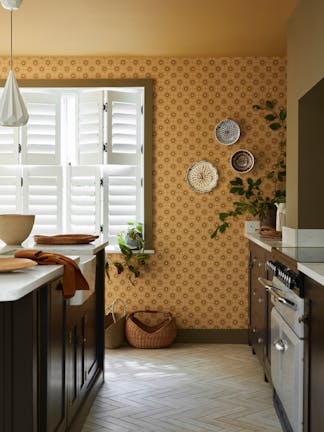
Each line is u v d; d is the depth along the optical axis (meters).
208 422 3.85
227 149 6.21
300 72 4.46
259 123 6.19
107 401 4.27
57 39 5.53
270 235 5.30
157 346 5.96
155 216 6.25
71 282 2.93
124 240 6.27
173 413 4.02
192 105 6.21
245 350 5.92
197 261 6.24
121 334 6.04
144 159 6.21
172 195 6.23
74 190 6.39
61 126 6.43
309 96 4.37
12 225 3.95
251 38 5.50
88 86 6.18
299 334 2.98
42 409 2.60
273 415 3.99
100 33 5.34
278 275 3.61
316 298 2.71
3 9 4.64
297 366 2.98
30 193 6.38
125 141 6.34
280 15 4.84
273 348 3.85
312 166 4.57
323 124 4.56
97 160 6.25
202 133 6.21
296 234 4.51
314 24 3.96
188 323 6.26
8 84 3.71
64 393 3.08
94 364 4.33
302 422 2.97
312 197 4.57
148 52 6.00
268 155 6.18
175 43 5.66
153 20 4.96
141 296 6.27
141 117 6.38
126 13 4.78
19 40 5.56
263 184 6.20
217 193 6.23
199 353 5.78
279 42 5.63
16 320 2.39
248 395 4.43
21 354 2.39
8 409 2.39
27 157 6.31
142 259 6.17
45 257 2.94
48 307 2.64
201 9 4.68
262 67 6.17
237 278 6.23
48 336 2.64
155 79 6.21
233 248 6.23
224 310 6.24
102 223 6.36
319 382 2.62
